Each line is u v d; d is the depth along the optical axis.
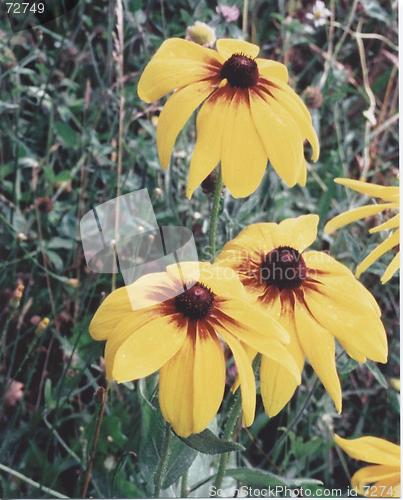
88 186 0.54
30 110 0.56
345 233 0.48
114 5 0.54
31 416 0.52
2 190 0.54
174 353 0.35
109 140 0.55
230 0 0.53
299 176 0.41
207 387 0.34
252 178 0.39
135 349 0.35
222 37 0.53
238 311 0.36
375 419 0.55
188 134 0.53
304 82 0.59
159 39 0.55
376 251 0.44
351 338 0.37
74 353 0.52
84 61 0.56
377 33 0.60
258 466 0.52
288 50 0.57
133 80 0.55
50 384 0.51
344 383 0.55
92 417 0.51
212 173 0.43
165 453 0.39
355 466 0.53
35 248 0.54
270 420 0.53
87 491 0.49
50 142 0.55
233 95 0.40
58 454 0.52
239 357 0.35
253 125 0.40
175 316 0.36
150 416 0.40
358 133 0.59
